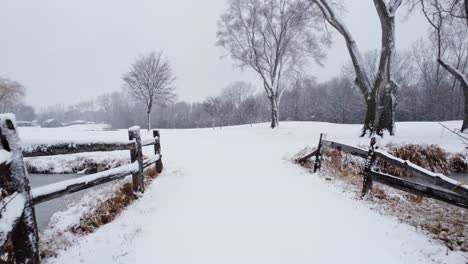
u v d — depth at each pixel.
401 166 4.19
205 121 47.75
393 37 12.15
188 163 8.30
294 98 55.06
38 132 19.94
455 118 36.34
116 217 4.19
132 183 5.32
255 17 23.19
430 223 4.02
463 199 3.24
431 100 40.00
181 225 3.85
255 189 5.57
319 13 21.14
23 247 2.51
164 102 31.36
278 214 4.25
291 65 24.27
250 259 3.02
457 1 12.66
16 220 2.24
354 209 4.50
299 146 11.78
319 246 3.30
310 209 4.48
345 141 11.80
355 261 3.00
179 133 21.02
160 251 3.16
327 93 58.84
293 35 22.84
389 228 3.80
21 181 2.47
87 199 5.21
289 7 22.20
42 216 4.93
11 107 39.66
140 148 5.19
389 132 13.02
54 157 10.09
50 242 3.38
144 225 3.85
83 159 9.84
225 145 12.79
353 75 47.00
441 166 9.32
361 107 45.31
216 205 4.63
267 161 8.72
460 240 3.46
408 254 3.14
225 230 3.70
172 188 5.60
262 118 54.91
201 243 3.35
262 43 23.88
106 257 3.04
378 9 12.09
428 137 12.26
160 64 29.11
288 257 3.06
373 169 4.94
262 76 23.25
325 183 6.13
